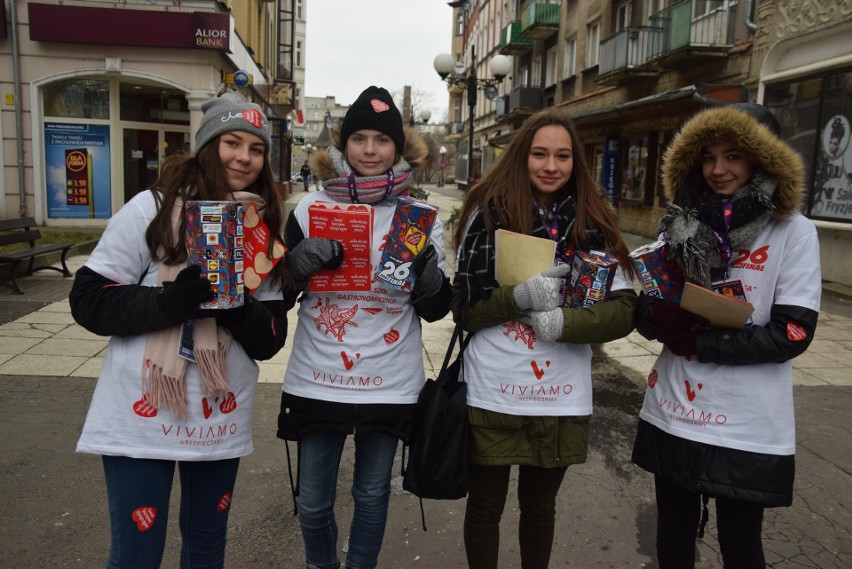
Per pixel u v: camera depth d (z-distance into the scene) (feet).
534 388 6.91
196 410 6.00
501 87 104.73
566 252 7.16
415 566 8.58
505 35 84.43
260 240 6.28
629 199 52.24
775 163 6.12
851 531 9.49
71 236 36.14
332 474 7.30
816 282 6.26
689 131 6.63
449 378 7.27
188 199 6.03
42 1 39.75
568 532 9.39
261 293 6.59
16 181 41.50
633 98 52.49
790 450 6.38
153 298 5.64
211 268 5.61
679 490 6.95
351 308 7.00
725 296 6.17
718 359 6.30
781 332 6.14
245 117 6.21
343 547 8.90
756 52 35.14
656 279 6.81
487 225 7.10
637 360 17.70
